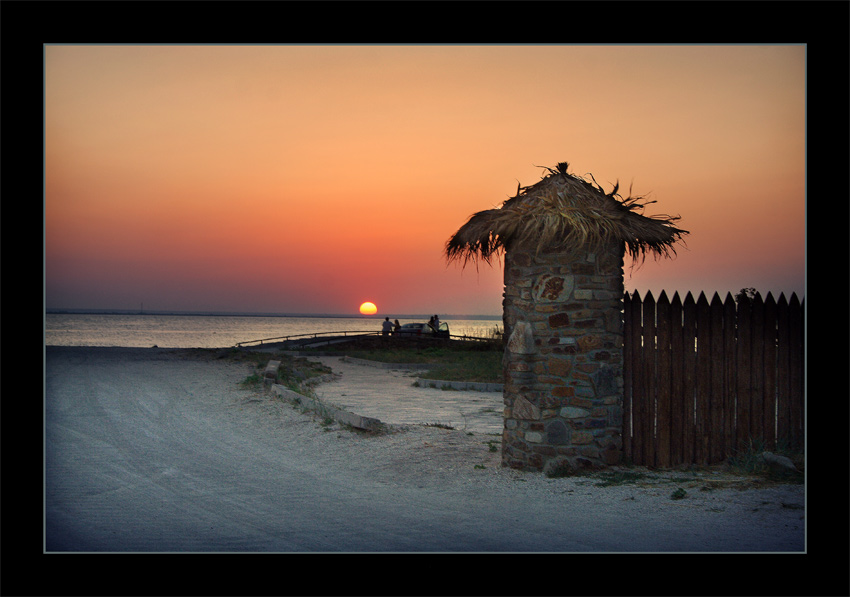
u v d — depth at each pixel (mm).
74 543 6309
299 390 16109
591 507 7176
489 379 20438
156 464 9680
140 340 91562
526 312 8898
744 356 8406
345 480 8852
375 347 34531
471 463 9391
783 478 7594
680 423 8547
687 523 6527
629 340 8789
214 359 22219
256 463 9859
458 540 6340
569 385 8633
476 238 9031
